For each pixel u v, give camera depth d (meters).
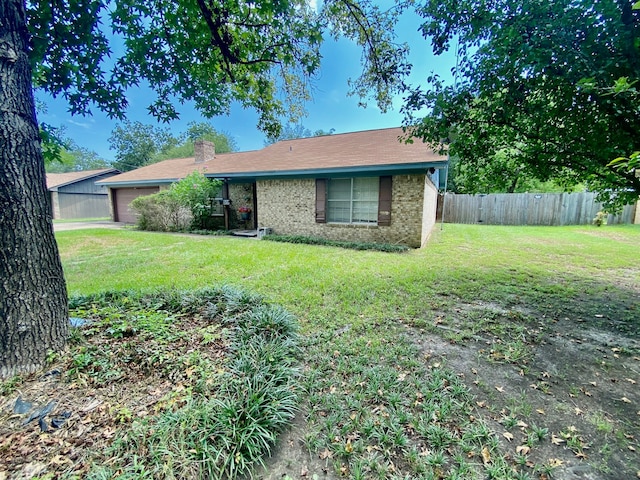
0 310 2.04
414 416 1.92
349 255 7.04
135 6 3.01
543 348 2.84
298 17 3.70
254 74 4.34
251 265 5.95
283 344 2.58
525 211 14.24
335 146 11.52
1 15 1.98
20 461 1.48
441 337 3.04
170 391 2.00
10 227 2.07
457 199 15.66
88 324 2.73
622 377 2.39
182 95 3.76
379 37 4.12
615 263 6.17
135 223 15.16
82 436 1.64
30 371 2.12
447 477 1.51
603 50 2.92
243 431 1.64
